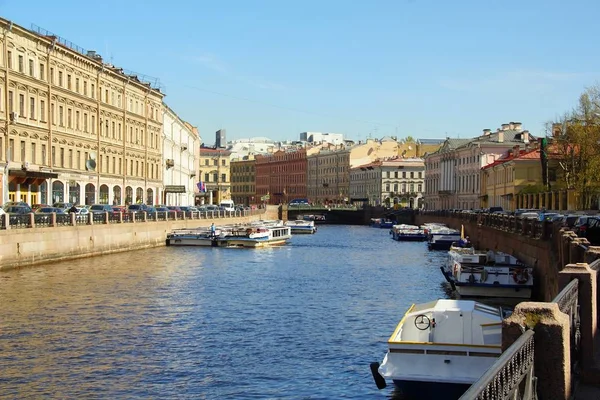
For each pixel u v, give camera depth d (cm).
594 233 3319
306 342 2378
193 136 13575
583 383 1158
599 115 7038
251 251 6519
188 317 2803
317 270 4791
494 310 1867
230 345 2327
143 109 9031
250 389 1850
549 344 851
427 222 11406
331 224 15012
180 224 7319
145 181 9062
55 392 1792
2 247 3941
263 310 3005
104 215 5447
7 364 2036
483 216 6016
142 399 1756
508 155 10431
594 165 6625
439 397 1617
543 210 6388
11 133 5762
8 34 5688
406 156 18075
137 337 2416
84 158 7219
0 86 5600
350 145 18838
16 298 3133
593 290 1216
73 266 4456
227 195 19138
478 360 1616
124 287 3600
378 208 14475
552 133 8544
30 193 6206
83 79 7225
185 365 2072
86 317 2741
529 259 3622
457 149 12644
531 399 825
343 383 1911
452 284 3650
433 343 1636
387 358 1662
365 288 3803
